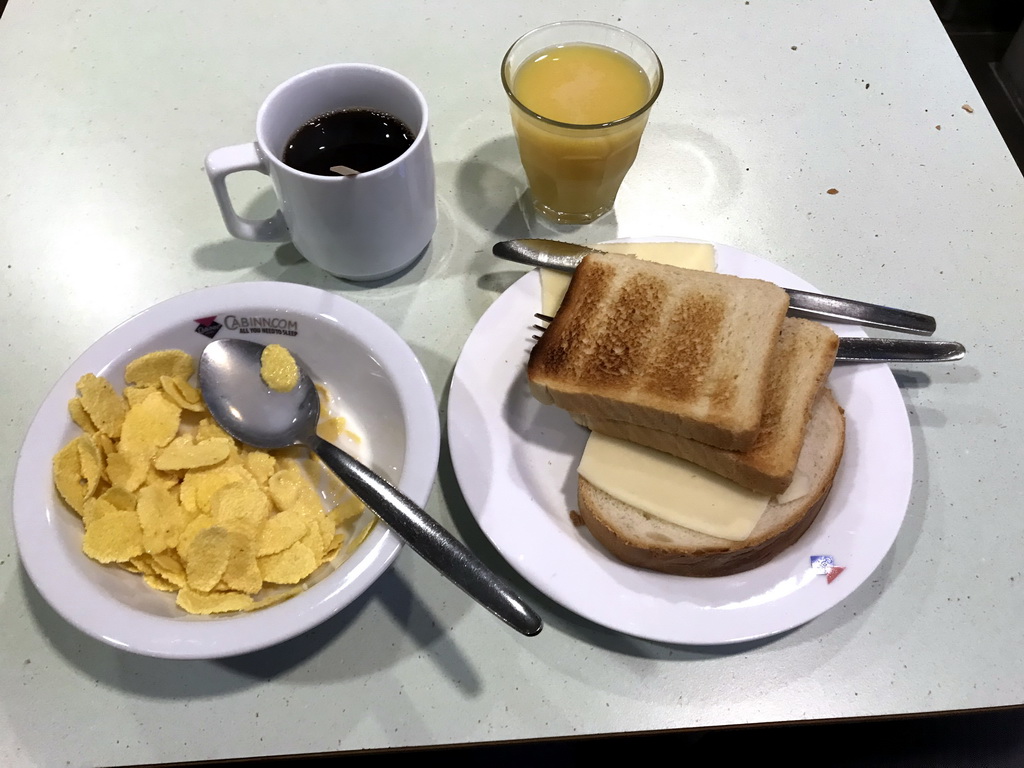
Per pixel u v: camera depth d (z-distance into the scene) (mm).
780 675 668
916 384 829
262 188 981
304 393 743
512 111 880
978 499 756
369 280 904
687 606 631
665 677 667
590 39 932
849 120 1049
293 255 928
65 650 671
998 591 707
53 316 871
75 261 914
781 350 744
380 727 643
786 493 693
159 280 902
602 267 808
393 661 671
